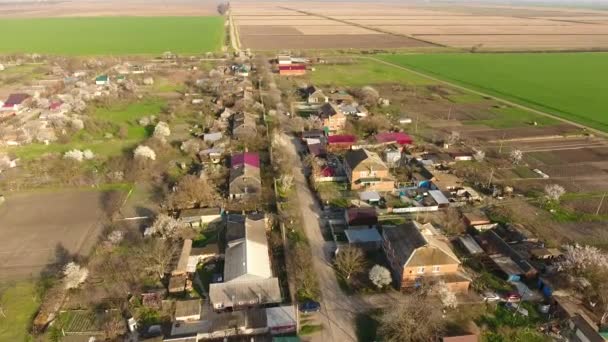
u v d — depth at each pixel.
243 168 105.94
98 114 161.88
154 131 136.75
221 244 82.56
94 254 79.94
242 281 70.19
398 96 189.12
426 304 63.97
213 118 154.62
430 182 105.94
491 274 75.81
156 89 199.38
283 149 123.81
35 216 92.56
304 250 81.06
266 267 73.94
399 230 77.00
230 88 188.88
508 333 63.19
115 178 108.06
